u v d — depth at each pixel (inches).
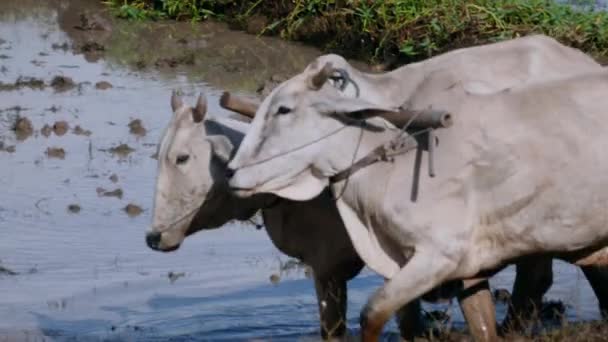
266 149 424.5
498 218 426.3
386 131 431.2
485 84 455.2
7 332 518.3
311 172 432.5
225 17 1128.2
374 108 424.8
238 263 603.8
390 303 426.6
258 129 427.5
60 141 774.5
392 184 428.8
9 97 874.8
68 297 555.8
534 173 421.4
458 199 425.4
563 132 423.2
